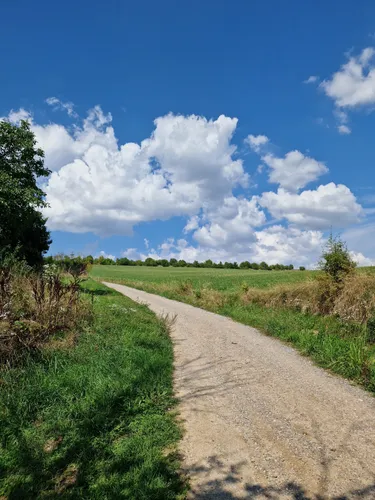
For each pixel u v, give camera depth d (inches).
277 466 158.4
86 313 389.1
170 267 5113.2
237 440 181.0
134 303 759.1
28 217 1078.4
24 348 271.6
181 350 377.4
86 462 160.1
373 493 139.4
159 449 170.4
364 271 558.6
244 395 243.4
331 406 225.5
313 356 346.9
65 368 256.2
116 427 187.6
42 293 330.3
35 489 145.6
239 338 443.2
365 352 318.0
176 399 233.3
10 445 172.2
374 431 191.8
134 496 136.3
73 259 581.9
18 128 1061.8
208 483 146.4
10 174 1018.7
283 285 700.0
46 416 197.5
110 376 247.8
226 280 1664.6
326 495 138.6
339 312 491.5
